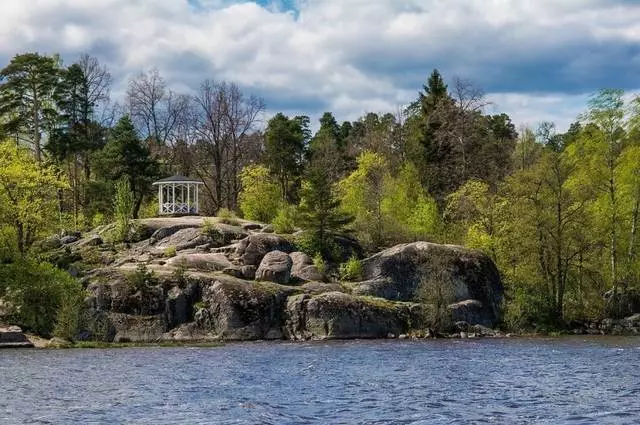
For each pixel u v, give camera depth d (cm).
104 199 7300
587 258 6081
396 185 7688
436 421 1953
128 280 4647
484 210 6662
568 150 6197
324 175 6069
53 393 2389
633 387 2541
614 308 5912
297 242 5906
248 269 5203
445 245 5944
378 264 5666
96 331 4428
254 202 7719
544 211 5831
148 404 2188
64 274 4541
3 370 3005
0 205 5062
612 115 5944
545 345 4309
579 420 1961
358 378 2780
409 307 5144
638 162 5847
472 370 3044
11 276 4559
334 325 4766
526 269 5962
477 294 5641
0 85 7269
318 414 2048
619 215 5878
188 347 4128
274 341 4575
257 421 1942
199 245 5744
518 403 2223
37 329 4384
